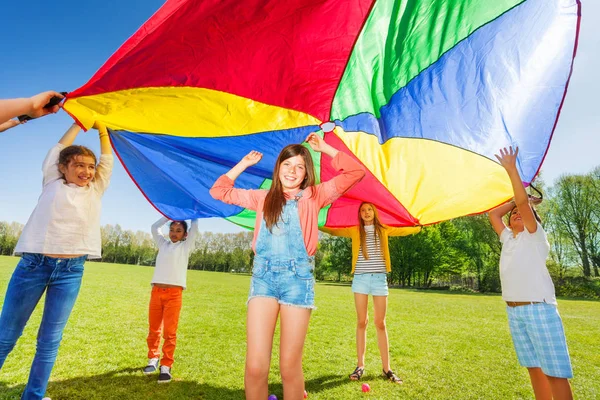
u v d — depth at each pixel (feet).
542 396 7.81
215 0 6.03
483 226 112.16
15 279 7.55
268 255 6.42
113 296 31.58
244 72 7.82
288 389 5.79
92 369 11.10
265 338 5.87
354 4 6.96
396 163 11.48
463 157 10.60
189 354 13.46
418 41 8.07
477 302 46.88
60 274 7.83
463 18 7.84
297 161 6.97
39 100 5.90
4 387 9.19
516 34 8.34
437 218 13.20
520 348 8.13
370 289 11.92
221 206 13.35
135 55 6.53
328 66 8.20
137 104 8.01
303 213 6.71
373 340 17.47
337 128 10.45
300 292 6.11
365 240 12.39
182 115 8.78
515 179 8.28
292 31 7.19
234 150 10.68
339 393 9.83
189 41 6.73
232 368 11.87
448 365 13.08
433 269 128.77
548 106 9.31
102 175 9.00
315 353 14.42
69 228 8.01
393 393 9.93
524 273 8.14
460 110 9.45
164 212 12.72
